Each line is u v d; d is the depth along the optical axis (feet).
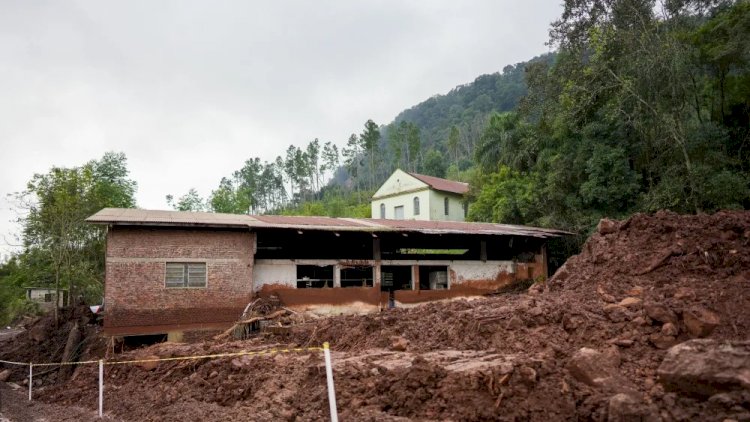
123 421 37.04
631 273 42.52
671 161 83.66
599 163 89.25
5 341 85.35
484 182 132.05
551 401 23.16
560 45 99.91
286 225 71.97
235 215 79.00
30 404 49.67
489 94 481.87
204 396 38.52
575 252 101.50
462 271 90.22
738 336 27.68
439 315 42.55
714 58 79.10
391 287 94.84
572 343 30.76
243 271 68.54
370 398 27.96
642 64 80.12
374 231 77.82
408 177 173.58
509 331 33.58
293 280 74.90
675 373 21.42
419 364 27.20
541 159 106.22
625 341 28.35
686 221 46.32
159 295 63.67
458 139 332.60
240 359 41.27
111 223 61.31
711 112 91.04
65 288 107.96
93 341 66.28
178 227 65.36
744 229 40.57
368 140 323.98
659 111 80.38
